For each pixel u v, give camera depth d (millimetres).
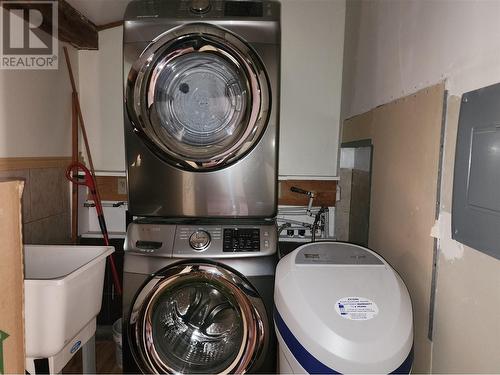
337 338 931
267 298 1419
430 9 1130
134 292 1426
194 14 1476
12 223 970
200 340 1549
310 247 1305
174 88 1527
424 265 1144
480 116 856
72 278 1213
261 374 1443
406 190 1289
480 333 857
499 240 782
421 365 1157
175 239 1442
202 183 1541
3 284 939
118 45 2307
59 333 1180
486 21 849
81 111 2338
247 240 1444
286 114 2340
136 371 1456
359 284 1075
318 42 2312
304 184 2268
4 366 946
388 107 1477
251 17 1480
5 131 1623
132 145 1538
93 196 2078
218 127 1550
